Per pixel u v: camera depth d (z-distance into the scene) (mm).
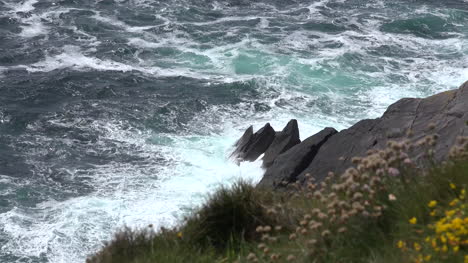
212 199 35750
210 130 112688
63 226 81625
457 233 22250
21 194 89438
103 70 139625
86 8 176875
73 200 88000
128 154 102812
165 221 82312
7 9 173000
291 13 180250
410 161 29312
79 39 156750
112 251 33656
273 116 118812
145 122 114625
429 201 26859
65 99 124562
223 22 171500
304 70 140000
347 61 144625
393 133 56594
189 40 158750
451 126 51000
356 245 26359
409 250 24000
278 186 65938
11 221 82000
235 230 34250
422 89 131625
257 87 130750
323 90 130750
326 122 116812
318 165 62562
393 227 26609
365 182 30062
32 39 155125
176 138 109000
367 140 60031
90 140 107625
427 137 31047
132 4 181250
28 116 115875
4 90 126812
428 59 148250
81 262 75375
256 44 155500
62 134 109812
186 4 182500
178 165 99125
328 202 31750
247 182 38125
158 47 154125
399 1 188125
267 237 30234
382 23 171625
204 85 132750
